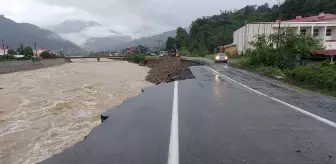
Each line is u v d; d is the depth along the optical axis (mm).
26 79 30562
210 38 80625
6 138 9266
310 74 12641
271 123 5992
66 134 9570
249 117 6535
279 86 12336
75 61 92312
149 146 4598
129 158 4113
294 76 14078
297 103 8305
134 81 26734
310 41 20828
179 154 4219
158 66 44625
